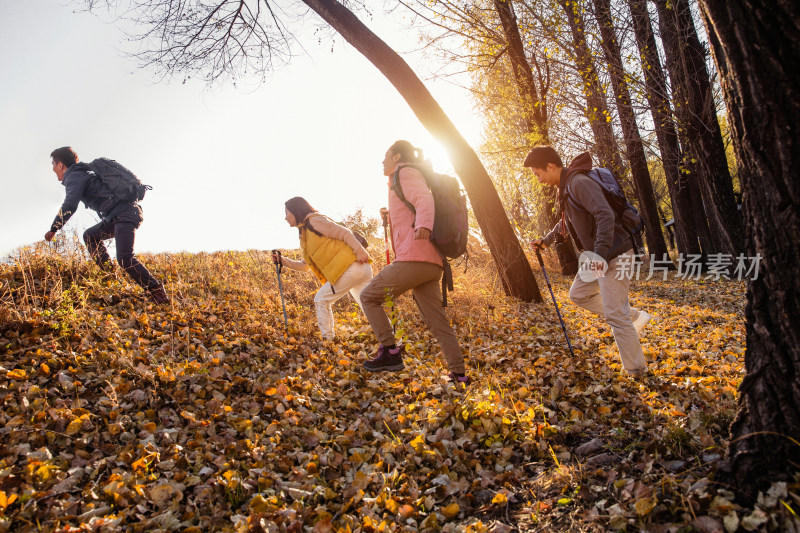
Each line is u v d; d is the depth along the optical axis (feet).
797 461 6.11
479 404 10.73
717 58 6.62
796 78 5.73
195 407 10.75
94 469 8.17
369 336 17.66
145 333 14.83
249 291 22.04
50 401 10.19
